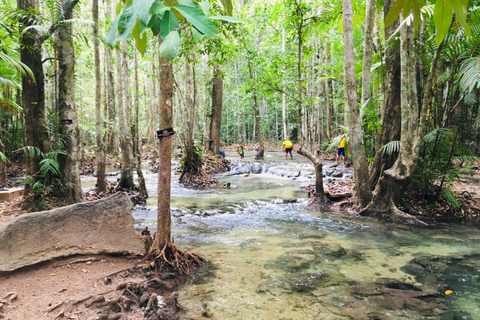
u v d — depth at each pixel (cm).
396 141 731
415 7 100
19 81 1015
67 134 651
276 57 1059
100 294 312
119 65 933
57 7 609
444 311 323
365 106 856
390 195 714
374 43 1123
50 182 643
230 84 2923
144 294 321
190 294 350
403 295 354
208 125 1875
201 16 92
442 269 429
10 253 343
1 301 283
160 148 405
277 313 315
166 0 104
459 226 646
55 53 654
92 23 625
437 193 752
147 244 430
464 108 1005
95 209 417
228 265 439
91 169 1517
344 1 702
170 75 389
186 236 577
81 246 391
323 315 313
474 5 644
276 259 463
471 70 599
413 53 655
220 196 970
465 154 757
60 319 266
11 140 1318
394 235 586
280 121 3578
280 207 828
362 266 439
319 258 468
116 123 1939
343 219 704
